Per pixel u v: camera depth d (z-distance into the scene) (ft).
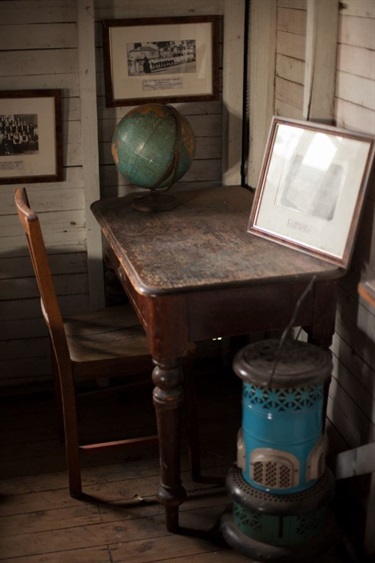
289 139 8.79
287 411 7.64
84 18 10.43
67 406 9.20
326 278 8.07
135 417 11.34
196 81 11.10
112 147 10.21
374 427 8.36
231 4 10.71
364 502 8.66
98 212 10.33
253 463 7.94
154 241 9.09
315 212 8.46
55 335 8.90
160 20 10.69
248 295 8.05
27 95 10.64
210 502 9.55
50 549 8.84
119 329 10.00
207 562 8.63
